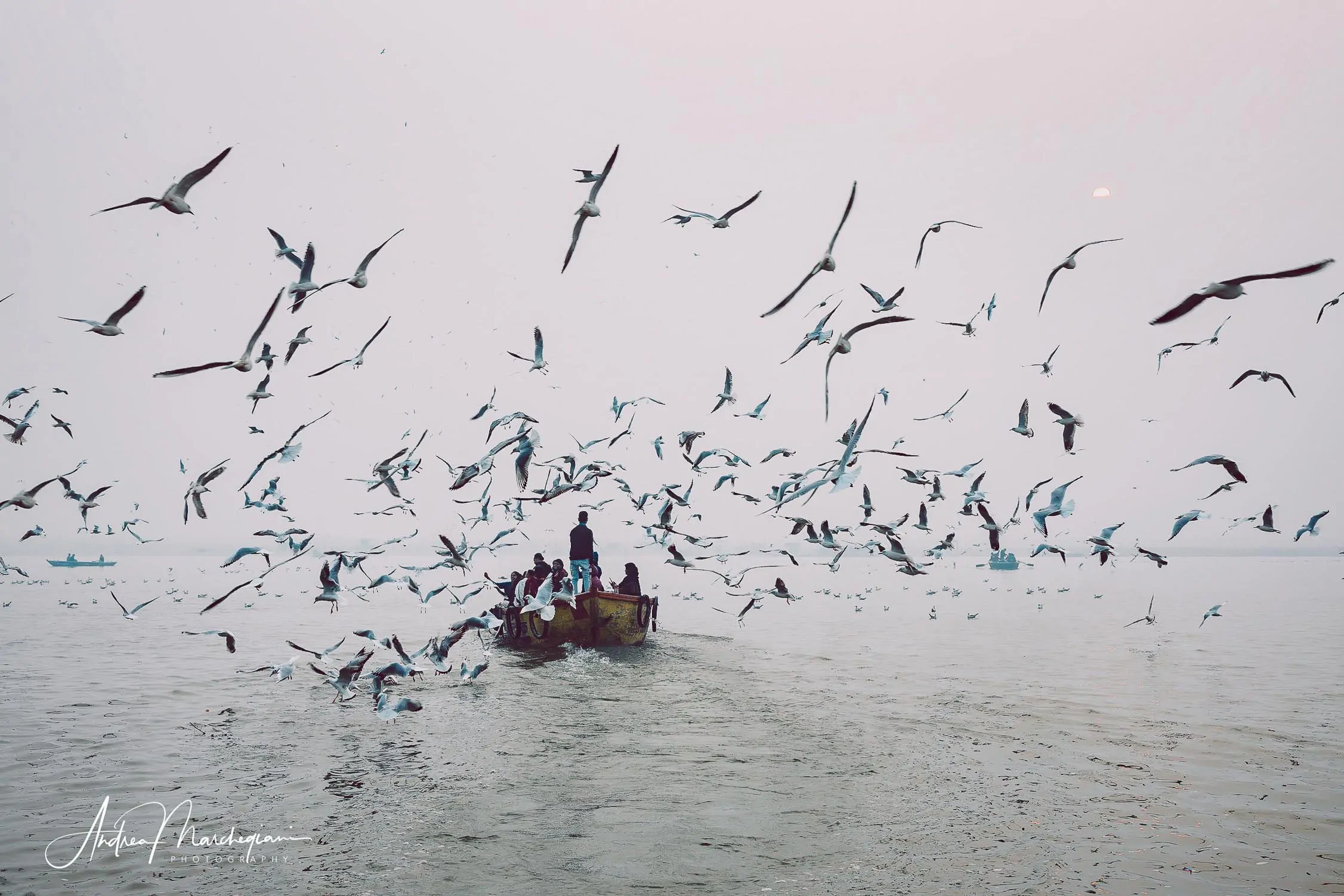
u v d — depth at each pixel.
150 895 10.22
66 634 35.53
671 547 23.05
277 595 60.12
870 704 21.12
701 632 38.50
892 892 10.38
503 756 16.16
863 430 17.70
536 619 31.97
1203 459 15.58
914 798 13.79
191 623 40.31
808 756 16.20
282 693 22.19
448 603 54.72
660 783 14.52
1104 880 10.68
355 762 15.72
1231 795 13.96
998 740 17.45
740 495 22.88
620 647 31.67
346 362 17.20
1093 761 15.88
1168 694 22.50
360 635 18.86
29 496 16.83
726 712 20.19
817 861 11.33
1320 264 7.36
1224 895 10.27
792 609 53.00
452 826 12.54
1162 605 56.47
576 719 19.30
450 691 22.86
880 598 64.38
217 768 15.32
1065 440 17.02
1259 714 19.92
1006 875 10.88
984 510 19.11
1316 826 12.51
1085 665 27.81
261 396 16.05
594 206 12.51
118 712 19.73
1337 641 34.94
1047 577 104.44
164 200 10.30
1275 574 117.62
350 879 10.73
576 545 31.61
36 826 12.43
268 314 12.11
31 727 18.20
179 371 11.55
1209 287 7.61
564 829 12.41
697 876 10.87
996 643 34.06
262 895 10.27
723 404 23.28
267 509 20.69
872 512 21.55
